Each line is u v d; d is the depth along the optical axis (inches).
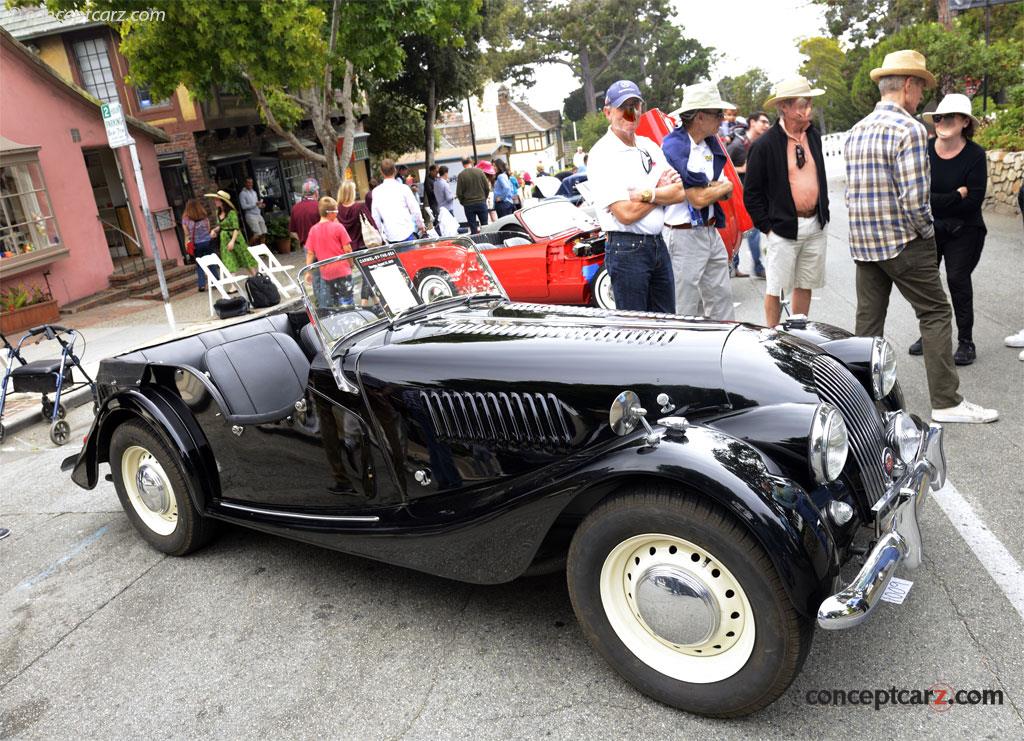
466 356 118.9
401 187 388.5
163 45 528.4
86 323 482.9
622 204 176.9
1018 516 135.6
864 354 124.8
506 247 319.3
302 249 806.5
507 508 106.1
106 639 133.6
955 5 610.9
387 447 126.7
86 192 573.6
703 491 89.5
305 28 488.7
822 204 208.7
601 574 101.1
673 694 98.2
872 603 86.6
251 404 154.3
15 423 280.2
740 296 335.0
